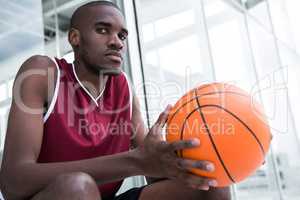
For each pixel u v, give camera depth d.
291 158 2.35
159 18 1.80
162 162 0.51
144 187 0.80
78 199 0.50
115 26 0.78
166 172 0.53
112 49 0.77
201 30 1.98
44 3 1.50
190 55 1.87
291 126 2.35
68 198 0.50
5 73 1.30
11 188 0.57
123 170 0.54
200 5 2.03
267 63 2.48
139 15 1.66
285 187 2.31
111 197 0.84
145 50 1.65
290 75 2.52
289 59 2.71
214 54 2.04
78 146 0.74
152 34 1.71
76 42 0.80
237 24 2.42
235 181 0.57
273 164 2.21
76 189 0.50
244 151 0.55
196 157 0.53
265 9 2.73
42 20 1.41
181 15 1.95
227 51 2.18
